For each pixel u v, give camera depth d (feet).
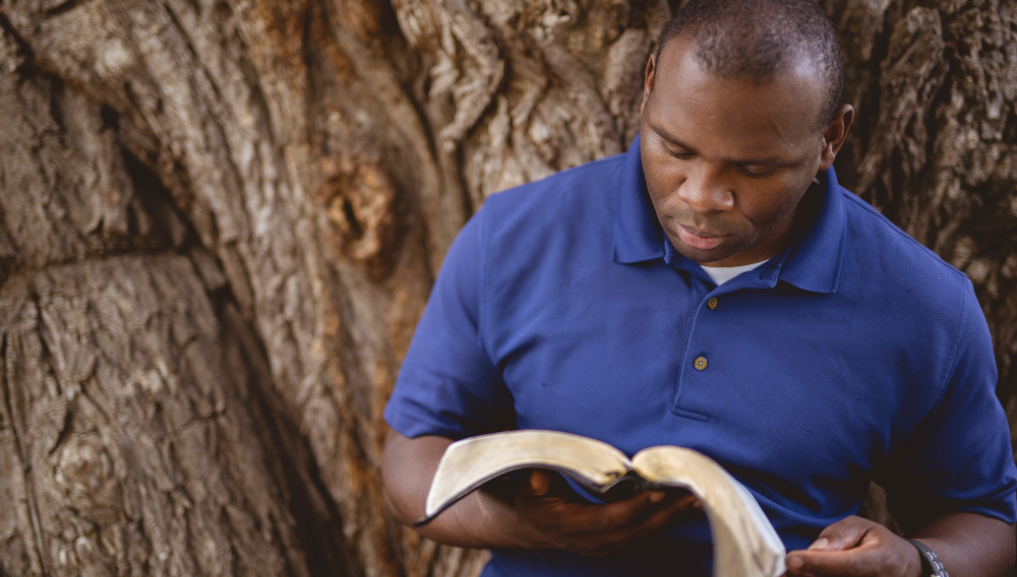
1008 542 3.78
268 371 5.88
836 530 3.21
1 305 4.94
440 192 5.75
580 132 5.06
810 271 3.44
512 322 3.92
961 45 4.55
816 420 3.51
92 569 4.83
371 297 5.80
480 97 5.03
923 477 3.89
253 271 5.74
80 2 4.93
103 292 5.16
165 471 5.07
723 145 2.76
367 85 5.47
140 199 5.37
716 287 3.53
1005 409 5.11
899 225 5.00
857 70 4.76
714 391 3.54
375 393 5.87
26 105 4.97
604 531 3.08
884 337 3.48
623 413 3.67
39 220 5.01
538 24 4.79
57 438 4.87
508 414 4.44
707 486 2.62
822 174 3.55
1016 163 4.62
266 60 5.25
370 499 5.98
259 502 5.42
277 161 5.51
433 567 6.04
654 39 4.82
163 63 5.15
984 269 4.90
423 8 4.82
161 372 5.19
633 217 3.62
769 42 2.63
